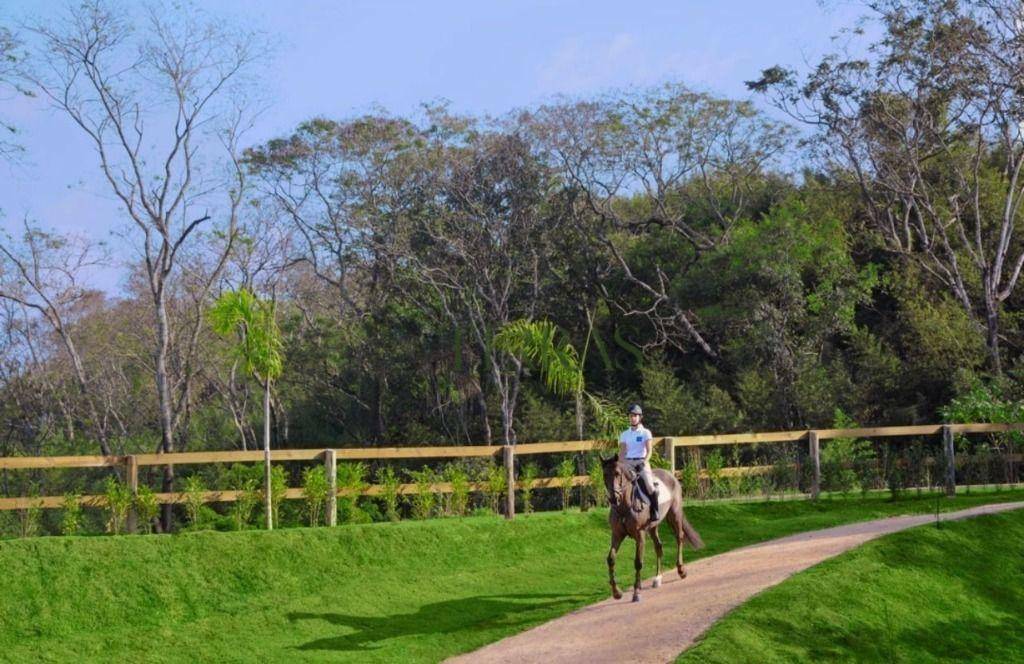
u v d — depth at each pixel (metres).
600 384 45.34
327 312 51.62
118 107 35.28
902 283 40.00
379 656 13.76
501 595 16.47
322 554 17.59
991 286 37.28
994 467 25.09
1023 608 15.00
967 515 17.89
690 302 42.06
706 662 11.65
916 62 37.88
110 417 45.16
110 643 14.62
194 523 19.09
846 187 44.28
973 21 36.84
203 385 47.47
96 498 18.44
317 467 20.16
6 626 14.81
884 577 14.79
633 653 12.27
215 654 14.12
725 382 40.66
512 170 44.78
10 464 17.73
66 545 16.47
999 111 37.31
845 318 37.81
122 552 16.59
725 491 23.23
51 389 43.19
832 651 12.60
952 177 42.31
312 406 48.84
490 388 45.41
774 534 20.08
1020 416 27.88
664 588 15.64
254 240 43.22
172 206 36.56
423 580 17.25
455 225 45.00
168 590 16.06
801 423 35.91
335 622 15.25
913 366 36.56
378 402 47.38
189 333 43.66
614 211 50.69
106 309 45.84
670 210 48.88
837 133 40.16
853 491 24.00
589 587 16.69
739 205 47.72
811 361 37.09
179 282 43.81
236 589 16.45
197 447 46.97
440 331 45.41
